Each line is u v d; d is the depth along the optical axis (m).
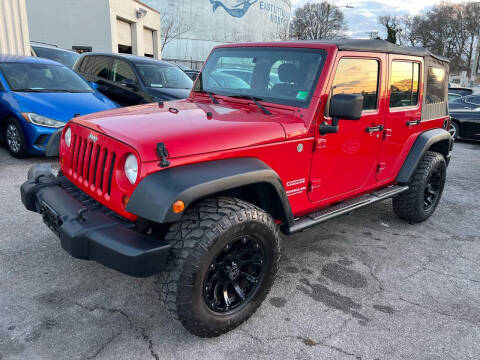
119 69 8.65
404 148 4.00
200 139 2.33
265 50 3.28
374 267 3.58
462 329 2.75
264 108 3.02
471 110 10.42
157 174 2.14
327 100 2.91
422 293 3.19
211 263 2.26
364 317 2.83
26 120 5.81
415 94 4.02
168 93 7.91
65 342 2.38
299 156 2.85
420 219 4.57
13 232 3.72
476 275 3.54
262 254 2.57
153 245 2.10
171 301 2.22
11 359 2.22
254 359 2.35
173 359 2.31
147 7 28.84
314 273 3.40
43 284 2.95
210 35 59.47
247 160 2.49
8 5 9.78
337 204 3.46
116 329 2.52
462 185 6.59
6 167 5.73
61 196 2.62
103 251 2.13
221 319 2.42
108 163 2.38
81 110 6.20
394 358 2.44
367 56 3.21
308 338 2.56
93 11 22.36
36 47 10.91
